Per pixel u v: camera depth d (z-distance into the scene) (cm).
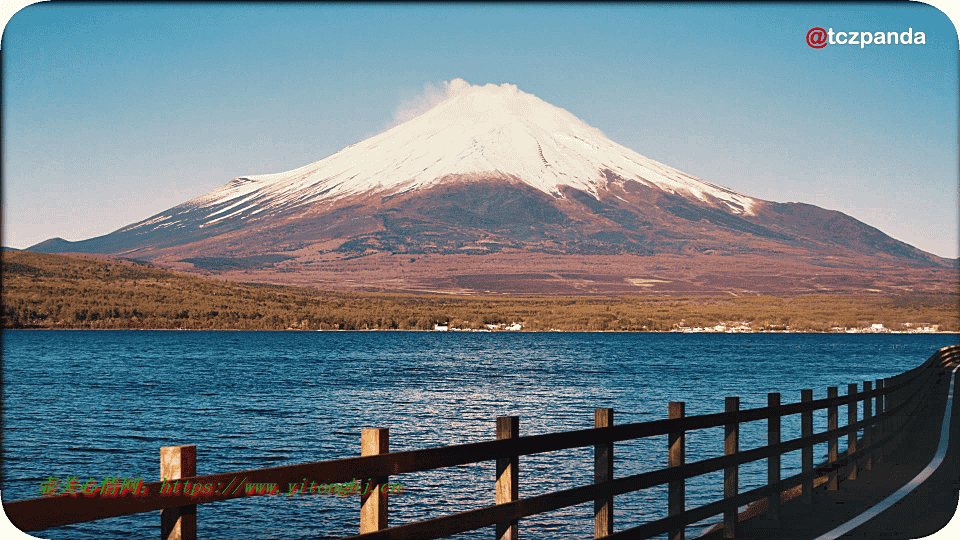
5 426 4947
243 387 7856
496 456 656
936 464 1616
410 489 2578
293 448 3956
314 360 12781
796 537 1005
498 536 660
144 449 4041
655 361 12925
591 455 3234
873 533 1024
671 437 875
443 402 6253
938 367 3519
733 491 982
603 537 757
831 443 1346
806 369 11125
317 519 2302
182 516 450
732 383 8306
